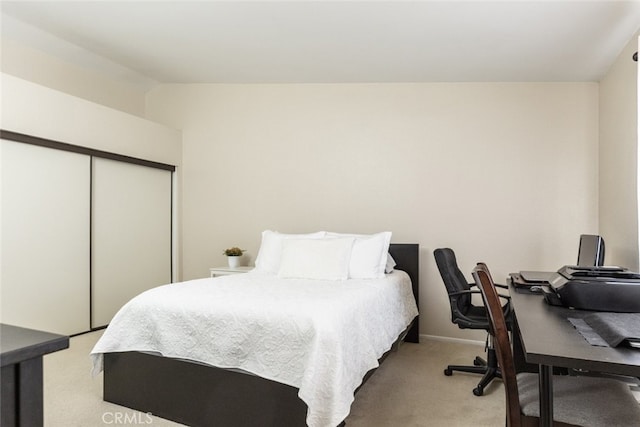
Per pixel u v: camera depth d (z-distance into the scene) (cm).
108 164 414
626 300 166
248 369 206
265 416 201
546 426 123
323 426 180
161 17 316
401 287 333
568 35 285
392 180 415
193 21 318
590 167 358
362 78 410
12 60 372
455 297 289
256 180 465
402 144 412
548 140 370
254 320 207
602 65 325
